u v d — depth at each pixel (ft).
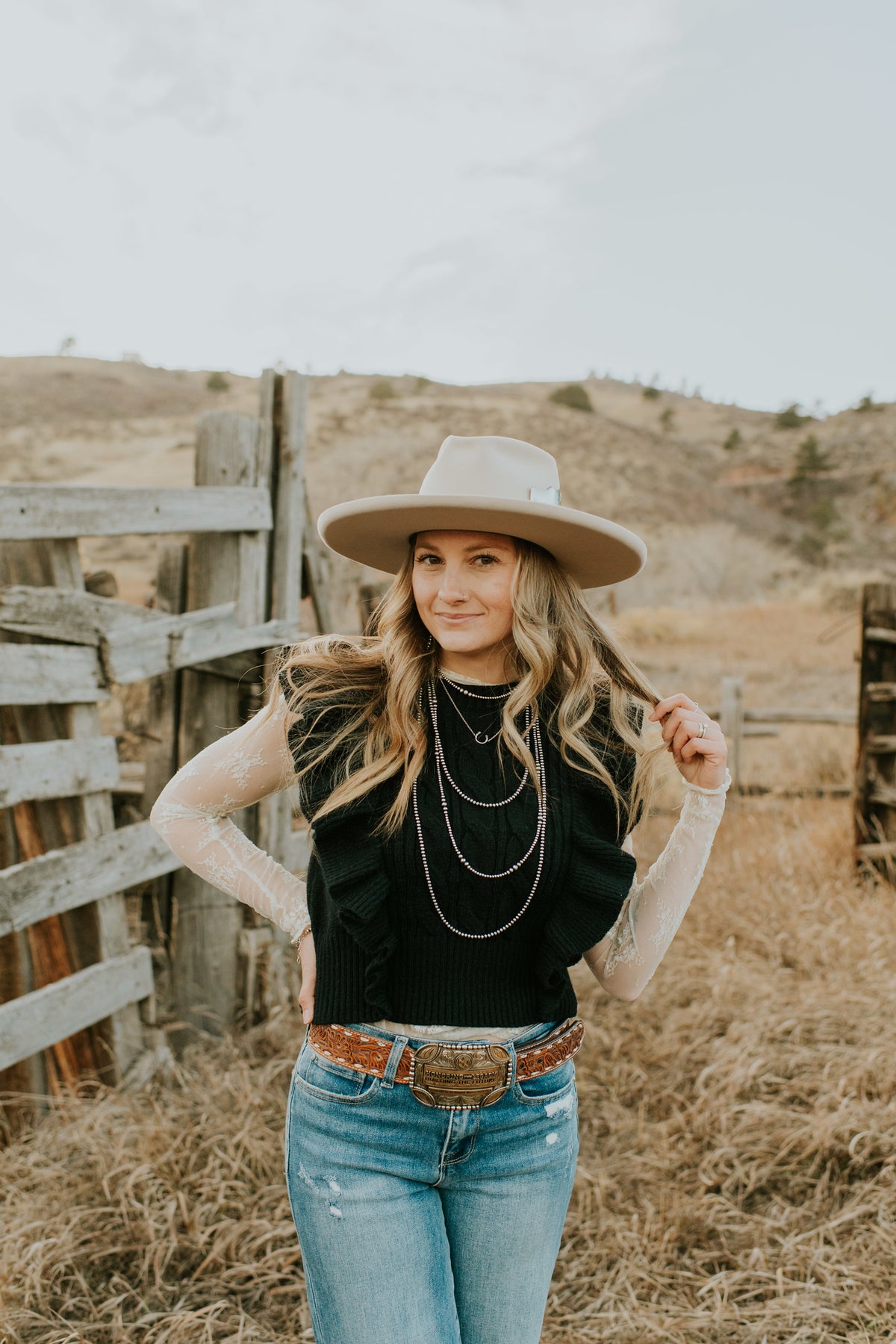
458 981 4.58
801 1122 9.99
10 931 9.18
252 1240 8.44
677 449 158.20
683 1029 12.22
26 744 9.67
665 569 100.27
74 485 9.66
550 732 4.91
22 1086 10.33
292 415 12.62
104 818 10.39
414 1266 4.33
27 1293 7.54
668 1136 10.09
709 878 16.96
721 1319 7.54
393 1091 4.47
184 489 10.96
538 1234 4.66
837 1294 7.74
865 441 155.22
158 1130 9.49
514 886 4.55
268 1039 12.03
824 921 15.28
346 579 25.20
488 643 4.91
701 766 5.05
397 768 4.60
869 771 17.67
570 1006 4.89
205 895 12.12
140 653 10.48
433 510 4.66
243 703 12.28
